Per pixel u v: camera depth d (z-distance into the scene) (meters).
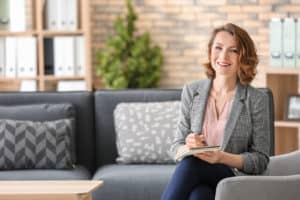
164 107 6.11
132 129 6.03
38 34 8.48
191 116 4.85
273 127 5.92
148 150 5.96
